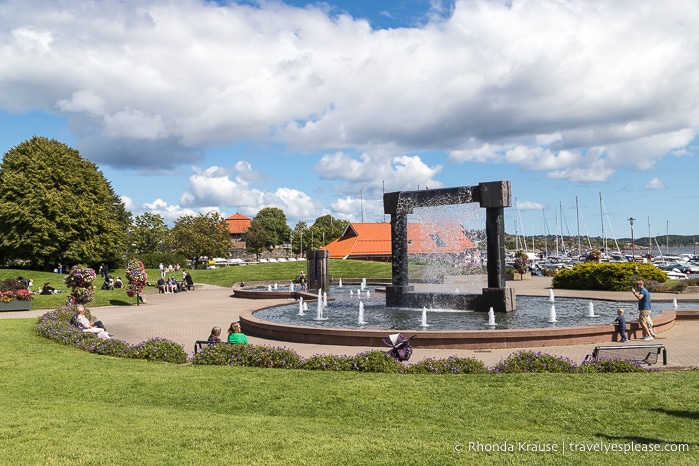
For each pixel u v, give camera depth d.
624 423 8.16
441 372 12.11
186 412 8.73
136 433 7.28
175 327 22.52
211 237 82.31
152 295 40.00
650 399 9.38
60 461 6.16
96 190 61.91
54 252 55.94
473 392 10.04
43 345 15.84
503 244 22.56
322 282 37.59
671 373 11.73
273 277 55.97
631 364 12.07
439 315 21.84
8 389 10.47
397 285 25.55
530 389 10.21
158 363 13.51
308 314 23.58
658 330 18.64
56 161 57.91
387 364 12.35
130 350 14.53
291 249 129.00
